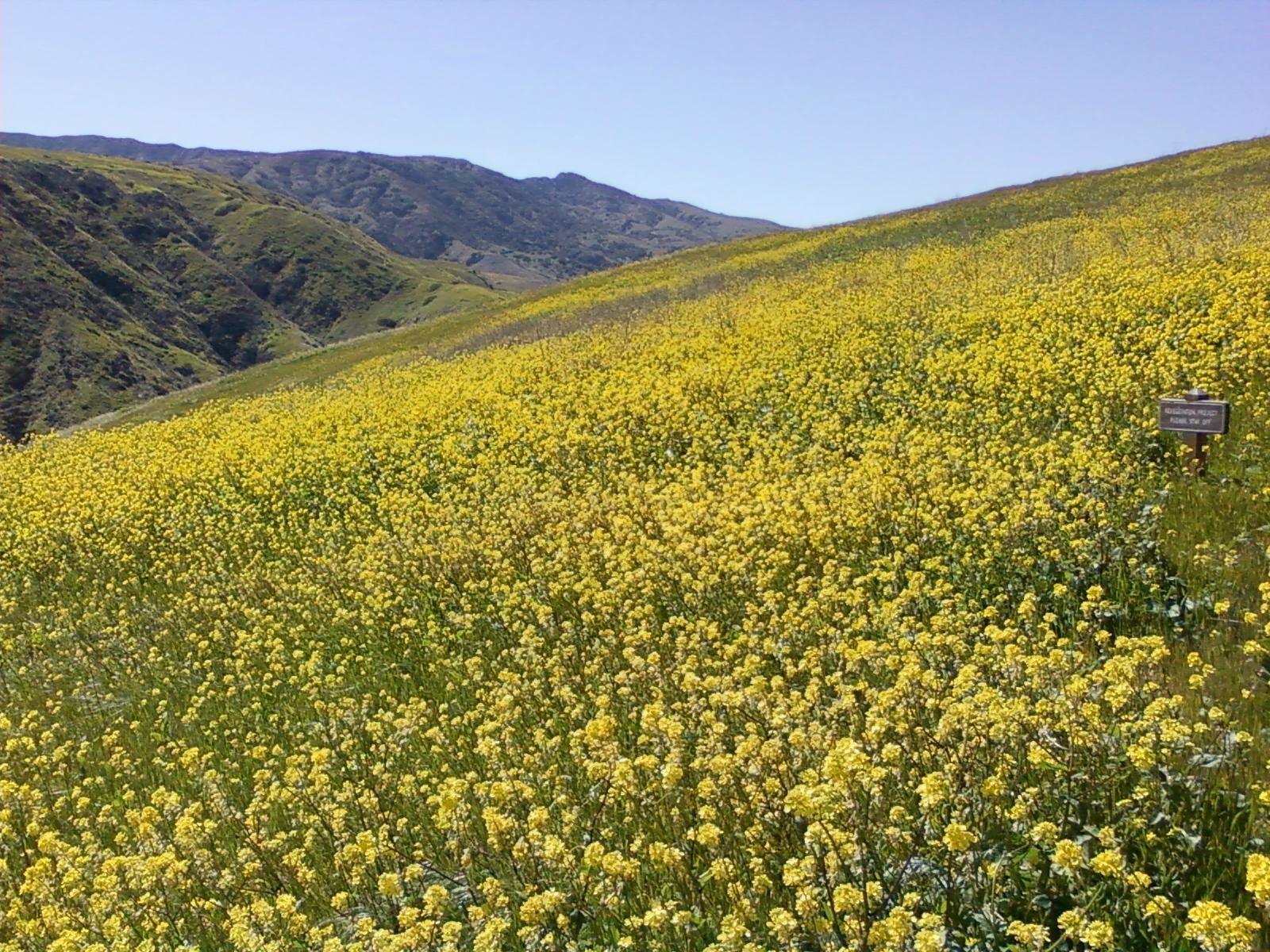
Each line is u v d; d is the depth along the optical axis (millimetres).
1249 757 4895
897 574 8500
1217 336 12703
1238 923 3379
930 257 27422
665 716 6641
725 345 20406
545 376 21859
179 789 8352
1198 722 5207
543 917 4473
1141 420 10664
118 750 9062
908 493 10016
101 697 11023
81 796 8734
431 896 4645
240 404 30344
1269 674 5738
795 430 14648
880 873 4457
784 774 5082
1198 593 6945
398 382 26953
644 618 8758
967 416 12852
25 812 8242
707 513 10875
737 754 5281
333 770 7730
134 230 167500
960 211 40031
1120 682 5188
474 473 16438
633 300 34312
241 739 9273
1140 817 4516
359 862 5691
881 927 3689
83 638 13211
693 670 7281
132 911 6156
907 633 7000
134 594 14781
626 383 19250
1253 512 7918
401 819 6285
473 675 8648
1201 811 4512
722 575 9117
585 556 10547
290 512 16672
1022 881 4348
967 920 4172
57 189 162250
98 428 36562
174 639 12352
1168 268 17266
